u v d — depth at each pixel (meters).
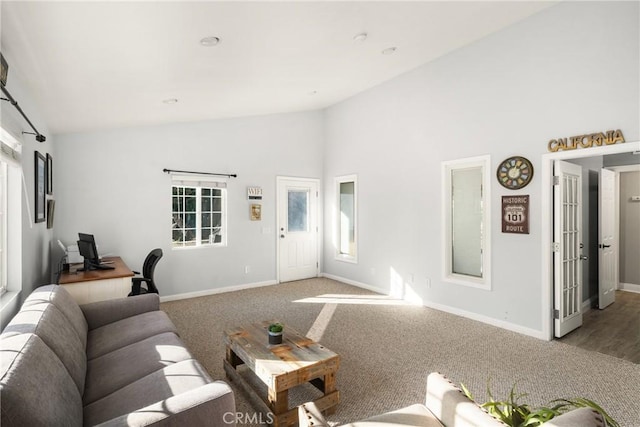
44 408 1.24
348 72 4.37
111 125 4.38
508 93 3.82
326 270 6.68
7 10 1.59
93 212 4.54
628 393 2.50
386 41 3.52
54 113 3.38
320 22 2.63
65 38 1.96
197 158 5.29
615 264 5.06
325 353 2.30
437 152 4.58
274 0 2.11
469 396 1.50
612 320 4.13
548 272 3.52
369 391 2.54
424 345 3.38
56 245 4.30
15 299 2.46
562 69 3.40
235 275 5.67
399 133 5.12
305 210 6.52
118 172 4.70
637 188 5.50
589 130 3.22
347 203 6.27
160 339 2.34
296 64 3.49
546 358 3.08
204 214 5.45
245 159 5.76
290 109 5.98
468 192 4.36
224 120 5.55
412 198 4.94
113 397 1.71
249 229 5.81
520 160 3.68
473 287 4.17
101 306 2.76
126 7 1.74
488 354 3.17
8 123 2.19
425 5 2.89
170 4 1.82
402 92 5.07
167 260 5.05
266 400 2.36
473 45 4.13
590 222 4.73
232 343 2.57
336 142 6.37
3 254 2.53
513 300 3.79
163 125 5.01
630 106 2.99
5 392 1.11
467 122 4.22
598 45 3.17
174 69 2.80
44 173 3.47
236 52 2.76
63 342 1.83
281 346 2.41
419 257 4.84
